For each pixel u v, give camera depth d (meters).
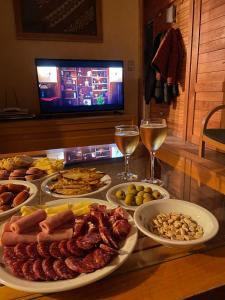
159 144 0.77
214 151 2.43
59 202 0.58
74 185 0.67
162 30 3.06
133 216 0.50
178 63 2.85
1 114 2.46
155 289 0.37
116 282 0.39
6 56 2.70
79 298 0.36
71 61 2.69
